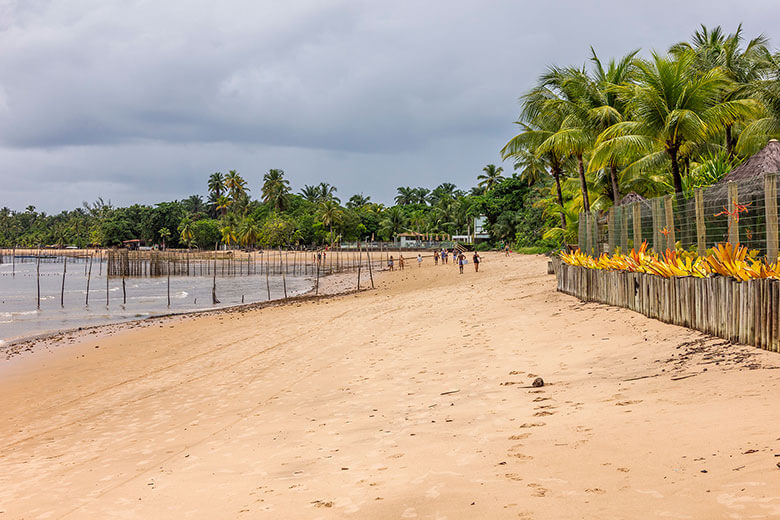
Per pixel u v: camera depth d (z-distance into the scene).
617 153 21.23
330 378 11.25
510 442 5.57
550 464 4.73
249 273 76.50
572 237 30.61
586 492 4.01
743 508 3.30
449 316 18.00
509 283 28.11
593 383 7.72
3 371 16.17
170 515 4.96
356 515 4.28
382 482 4.97
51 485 6.53
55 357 17.97
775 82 21.83
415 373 10.54
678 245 13.95
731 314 8.19
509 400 7.50
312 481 5.32
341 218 122.12
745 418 4.95
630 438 5.02
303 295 40.53
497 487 4.39
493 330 13.94
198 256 120.38
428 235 124.56
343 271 74.25
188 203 198.12
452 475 4.85
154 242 155.62
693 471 4.02
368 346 14.55
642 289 11.74
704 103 19.16
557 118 29.77
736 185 10.70
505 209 94.50
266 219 134.88
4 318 30.45
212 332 21.17
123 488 6.04
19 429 10.06
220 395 11.08
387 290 38.69
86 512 5.38
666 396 6.34
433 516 4.02
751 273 8.17
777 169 13.93
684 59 18.91
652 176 28.55
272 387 11.17
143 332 22.52
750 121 23.81
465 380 9.30
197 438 8.05
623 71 26.38
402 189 167.62
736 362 7.20
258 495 5.14
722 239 12.50
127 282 63.72
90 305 37.69
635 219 15.44
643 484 3.97
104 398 12.02
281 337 18.22
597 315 13.12
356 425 7.44
